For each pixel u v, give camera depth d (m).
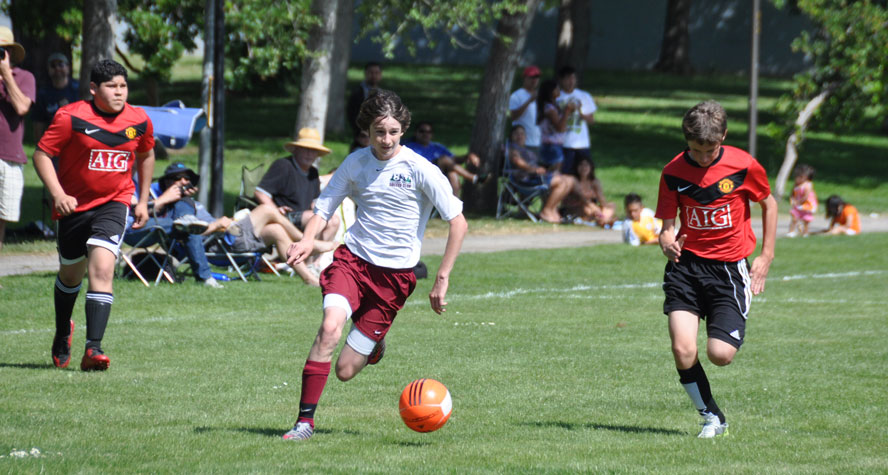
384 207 17.45
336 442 16.95
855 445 17.42
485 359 26.45
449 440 17.53
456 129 108.56
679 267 18.58
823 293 40.94
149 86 77.12
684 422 19.67
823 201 80.50
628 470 15.10
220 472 14.45
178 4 56.00
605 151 101.06
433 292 17.53
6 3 57.41
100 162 22.95
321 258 40.53
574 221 63.88
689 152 18.28
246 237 39.66
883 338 30.59
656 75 173.75
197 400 20.72
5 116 33.09
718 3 183.00
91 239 22.94
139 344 27.31
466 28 61.50
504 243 54.81
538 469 15.10
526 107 63.69
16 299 33.44
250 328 30.38
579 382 23.70
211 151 47.53
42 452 15.56
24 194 60.59
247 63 54.25
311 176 41.84
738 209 18.14
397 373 24.39
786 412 20.59
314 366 17.22
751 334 31.34
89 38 49.59
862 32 74.75
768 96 148.88
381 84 146.38
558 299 38.19
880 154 109.44
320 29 55.91
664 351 28.11
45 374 22.86
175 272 38.19
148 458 15.38
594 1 187.00
